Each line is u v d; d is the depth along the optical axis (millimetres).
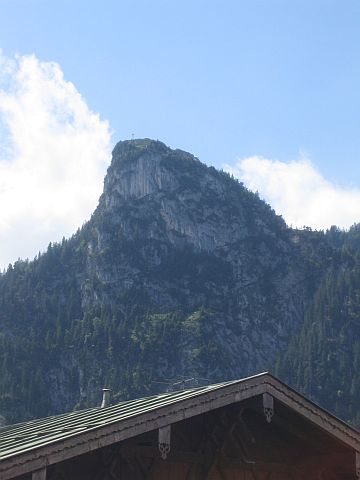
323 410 20062
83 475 19312
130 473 19844
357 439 20359
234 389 18938
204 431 21000
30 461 15836
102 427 16875
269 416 19328
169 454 20344
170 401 18688
